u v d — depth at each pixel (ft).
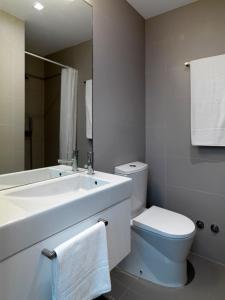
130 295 4.85
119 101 5.90
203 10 5.88
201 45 5.94
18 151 3.90
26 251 2.37
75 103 4.83
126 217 4.18
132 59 6.40
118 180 4.14
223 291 4.96
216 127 5.59
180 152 6.51
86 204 3.15
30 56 4.02
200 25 5.94
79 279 2.79
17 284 2.31
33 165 4.17
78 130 4.91
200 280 5.32
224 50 5.60
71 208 2.90
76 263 2.72
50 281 2.67
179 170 6.56
